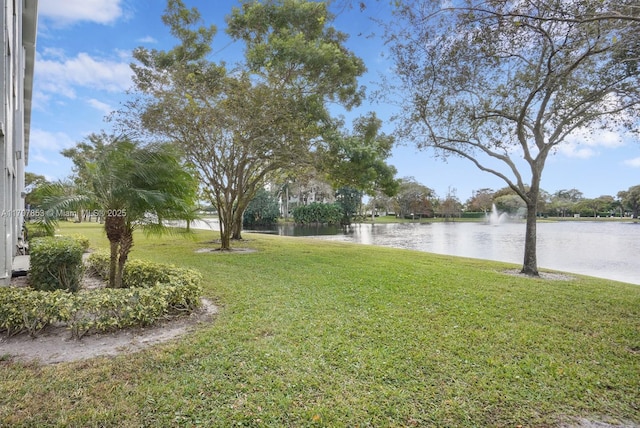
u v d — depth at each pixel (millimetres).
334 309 5258
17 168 11289
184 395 2812
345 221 49219
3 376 3084
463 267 9781
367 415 2605
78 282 6105
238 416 2549
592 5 4242
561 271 10781
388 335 4203
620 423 2619
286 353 3621
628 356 3803
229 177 12828
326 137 13797
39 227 5352
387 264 9852
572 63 6684
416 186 63312
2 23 5766
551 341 4180
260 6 13578
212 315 4938
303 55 12367
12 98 8039
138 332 4223
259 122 11164
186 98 11070
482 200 61469
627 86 7066
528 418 2639
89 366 3285
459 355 3695
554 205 59594
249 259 10523
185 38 14398
